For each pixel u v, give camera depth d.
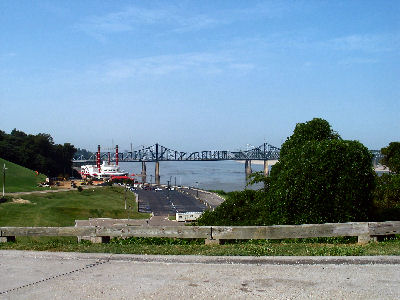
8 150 168.62
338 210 13.31
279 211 13.99
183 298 6.15
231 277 7.17
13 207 75.38
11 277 7.54
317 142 14.52
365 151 13.97
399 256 8.18
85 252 9.55
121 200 117.94
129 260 8.66
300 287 6.53
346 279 6.87
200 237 11.16
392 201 20.50
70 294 6.47
